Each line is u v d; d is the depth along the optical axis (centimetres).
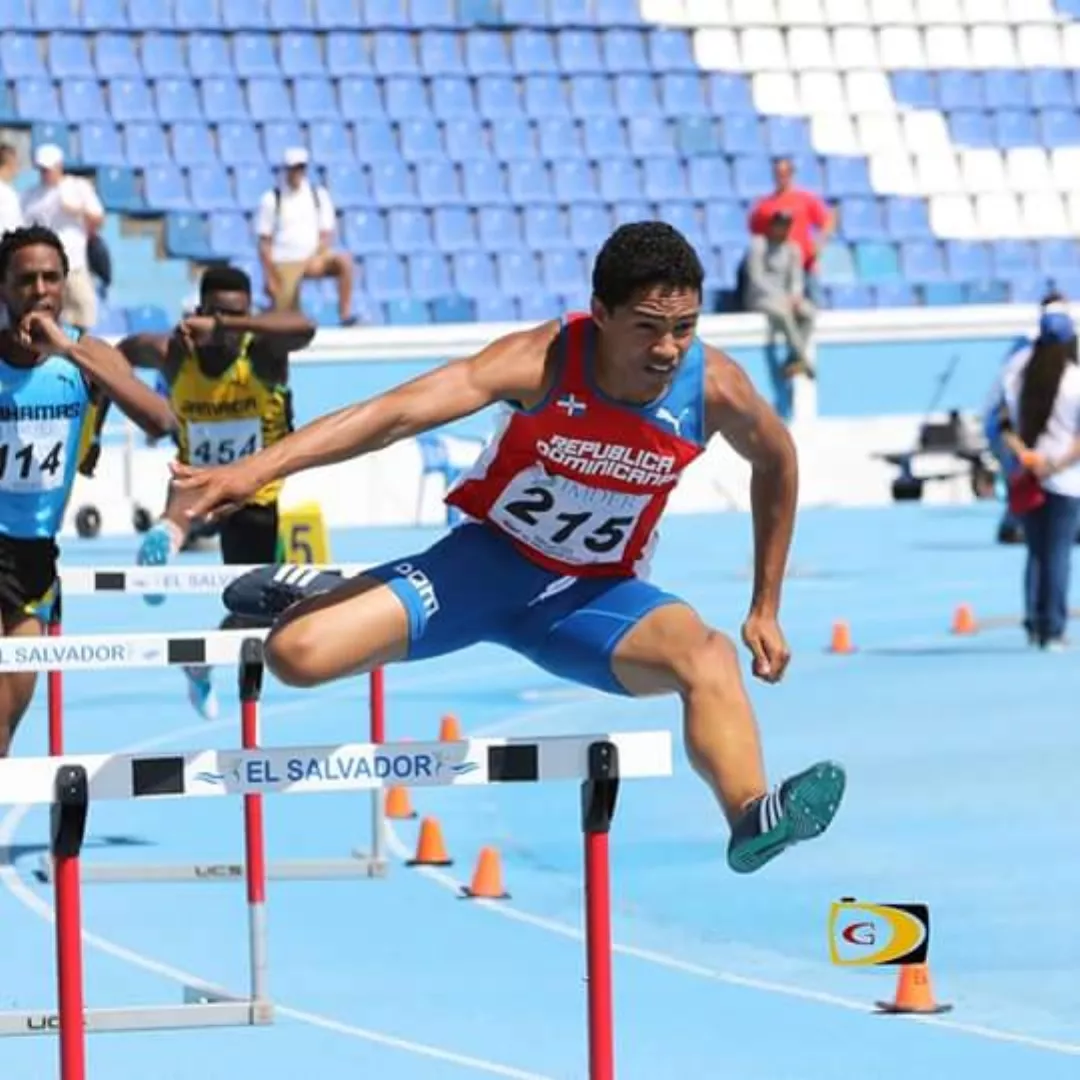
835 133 7531
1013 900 2298
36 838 2666
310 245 5969
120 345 2889
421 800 2945
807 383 6712
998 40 7831
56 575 2167
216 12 7031
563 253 6969
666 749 1230
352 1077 1673
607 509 1448
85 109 6762
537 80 7281
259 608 2167
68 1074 1175
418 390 1338
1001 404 4059
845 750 3212
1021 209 7588
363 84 7069
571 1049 1753
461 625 1473
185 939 2158
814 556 5747
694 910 2278
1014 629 4500
